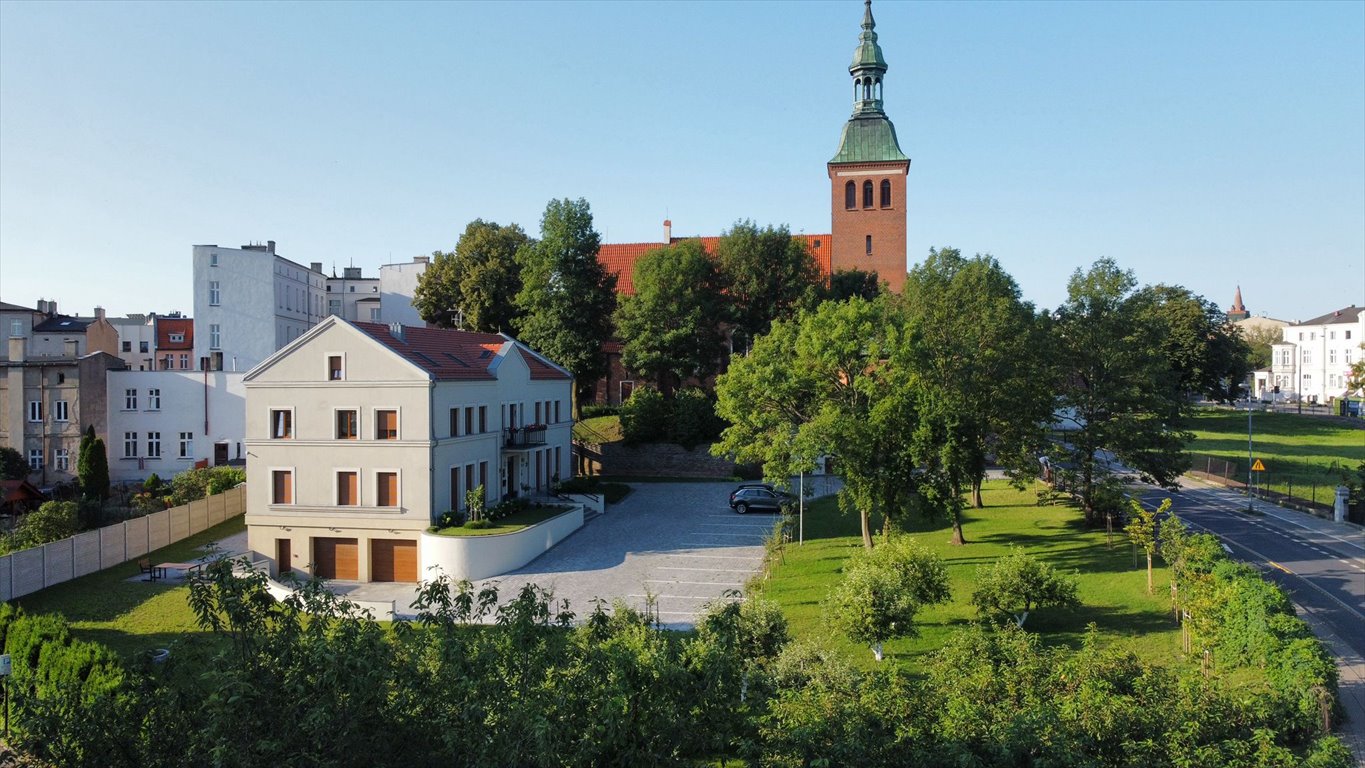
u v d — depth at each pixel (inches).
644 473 2603.3
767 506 2052.2
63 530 1647.4
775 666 831.7
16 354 2469.2
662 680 542.6
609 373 3235.7
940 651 832.9
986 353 1609.3
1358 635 997.8
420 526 1601.9
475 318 2898.6
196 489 2084.2
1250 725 642.2
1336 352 5679.1
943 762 566.3
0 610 1066.7
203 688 465.1
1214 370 3597.4
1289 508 1927.9
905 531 1787.6
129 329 3759.8
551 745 435.8
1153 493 2175.2
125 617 1314.0
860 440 1407.5
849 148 3420.3
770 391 1574.8
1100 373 1665.8
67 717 455.2
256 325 3154.5
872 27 3373.5
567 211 2672.2
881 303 2048.5
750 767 567.5
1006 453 1641.2
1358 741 690.2
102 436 2464.3
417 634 537.3
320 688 447.2
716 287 2819.9
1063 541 1608.0
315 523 1641.2
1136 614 1128.8
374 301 4281.5
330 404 1636.3
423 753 458.3
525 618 523.8
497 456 1910.7
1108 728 605.3
